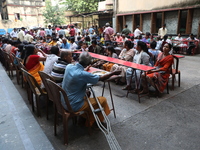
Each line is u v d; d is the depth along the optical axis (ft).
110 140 6.68
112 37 28.81
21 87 14.62
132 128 8.69
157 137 7.99
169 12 33.99
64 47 20.44
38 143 7.70
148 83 12.64
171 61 11.74
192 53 27.91
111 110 9.71
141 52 12.78
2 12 88.43
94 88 14.21
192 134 8.14
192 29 31.07
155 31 37.35
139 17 40.22
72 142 7.77
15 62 14.67
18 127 8.89
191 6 29.53
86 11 66.39
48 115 10.16
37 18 85.76
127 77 13.07
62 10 77.15
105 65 15.58
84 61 7.32
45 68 10.27
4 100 11.99
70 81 7.21
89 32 44.29
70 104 7.39
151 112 10.17
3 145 7.60
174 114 9.88
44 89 9.74
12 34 40.98
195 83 14.48
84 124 9.05
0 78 16.80
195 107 10.61
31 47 11.48
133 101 11.65
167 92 12.68
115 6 44.27
